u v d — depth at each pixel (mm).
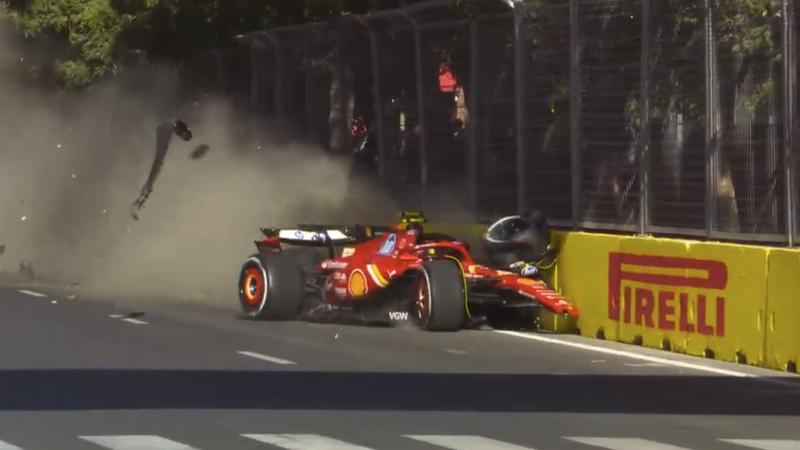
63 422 44250
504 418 45781
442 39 85125
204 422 44406
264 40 105938
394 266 70875
